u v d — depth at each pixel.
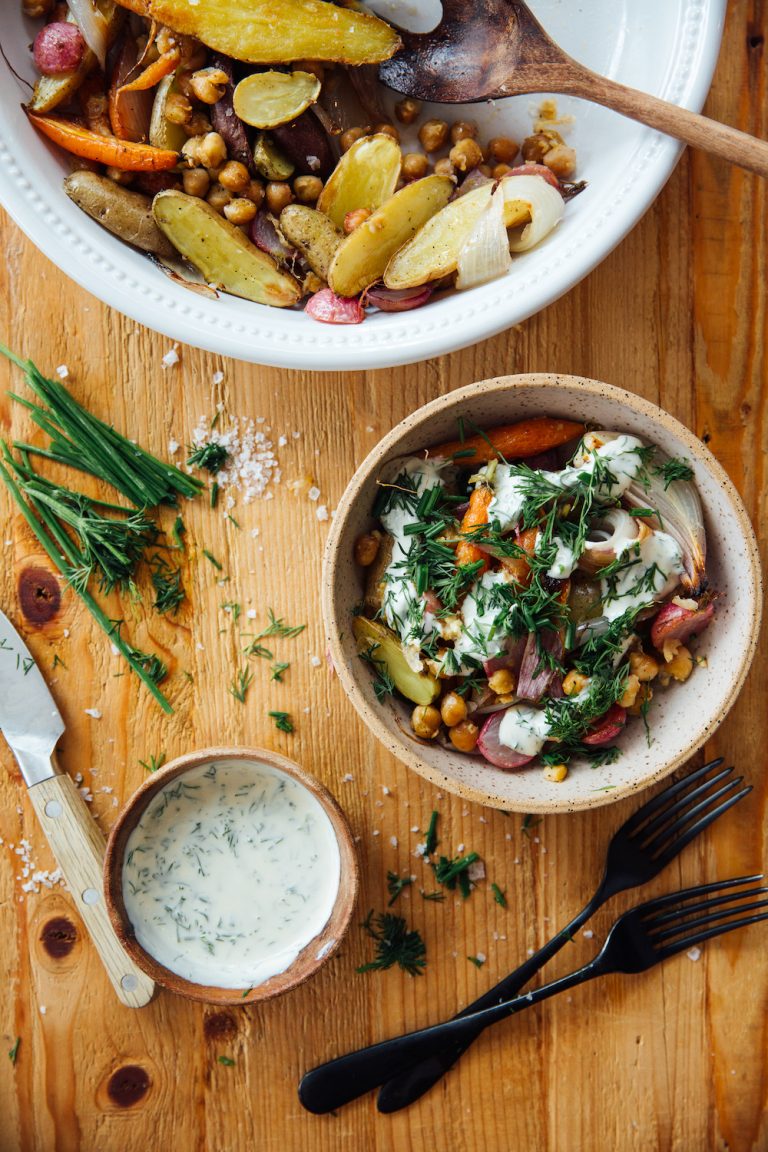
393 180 0.60
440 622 0.58
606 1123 0.65
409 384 0.64
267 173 0.60
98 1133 0.65
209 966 0.62
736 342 0.65
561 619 0.58
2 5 0.59
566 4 0.62
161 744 0.65
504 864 0.65
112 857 0.60
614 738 0.60
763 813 0.65
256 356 0.59
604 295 0.64
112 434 0.64
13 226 0.63
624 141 0.60
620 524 0.58
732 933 0.65
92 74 0.60
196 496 0.64
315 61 0.60
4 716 0.63
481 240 0.59
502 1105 0.65
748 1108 0.65
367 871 0.65
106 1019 0.65
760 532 0.65
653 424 0.58
